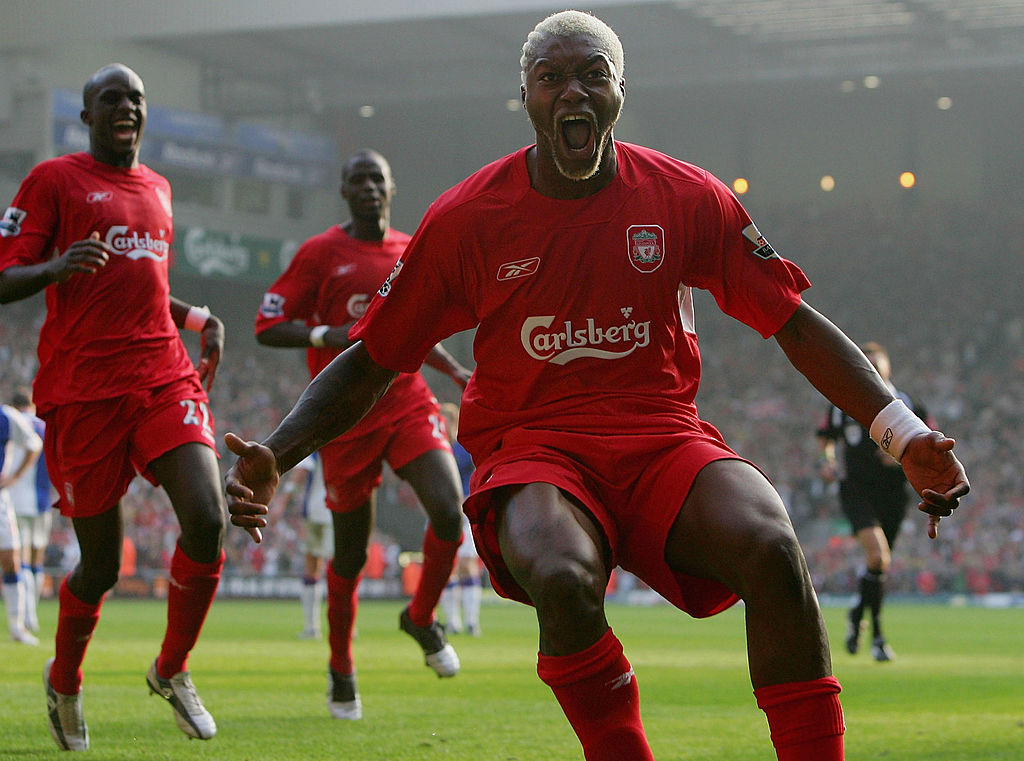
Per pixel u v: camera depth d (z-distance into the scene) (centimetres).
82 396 753
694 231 470
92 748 751
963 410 4978
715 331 5516
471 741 784
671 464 451
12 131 4375
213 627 2177
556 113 438
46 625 2200
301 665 1347
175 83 4891
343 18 4362
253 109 5069
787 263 481
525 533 423
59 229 770
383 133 5547
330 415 481
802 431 4916
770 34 4675
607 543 450
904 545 4028
